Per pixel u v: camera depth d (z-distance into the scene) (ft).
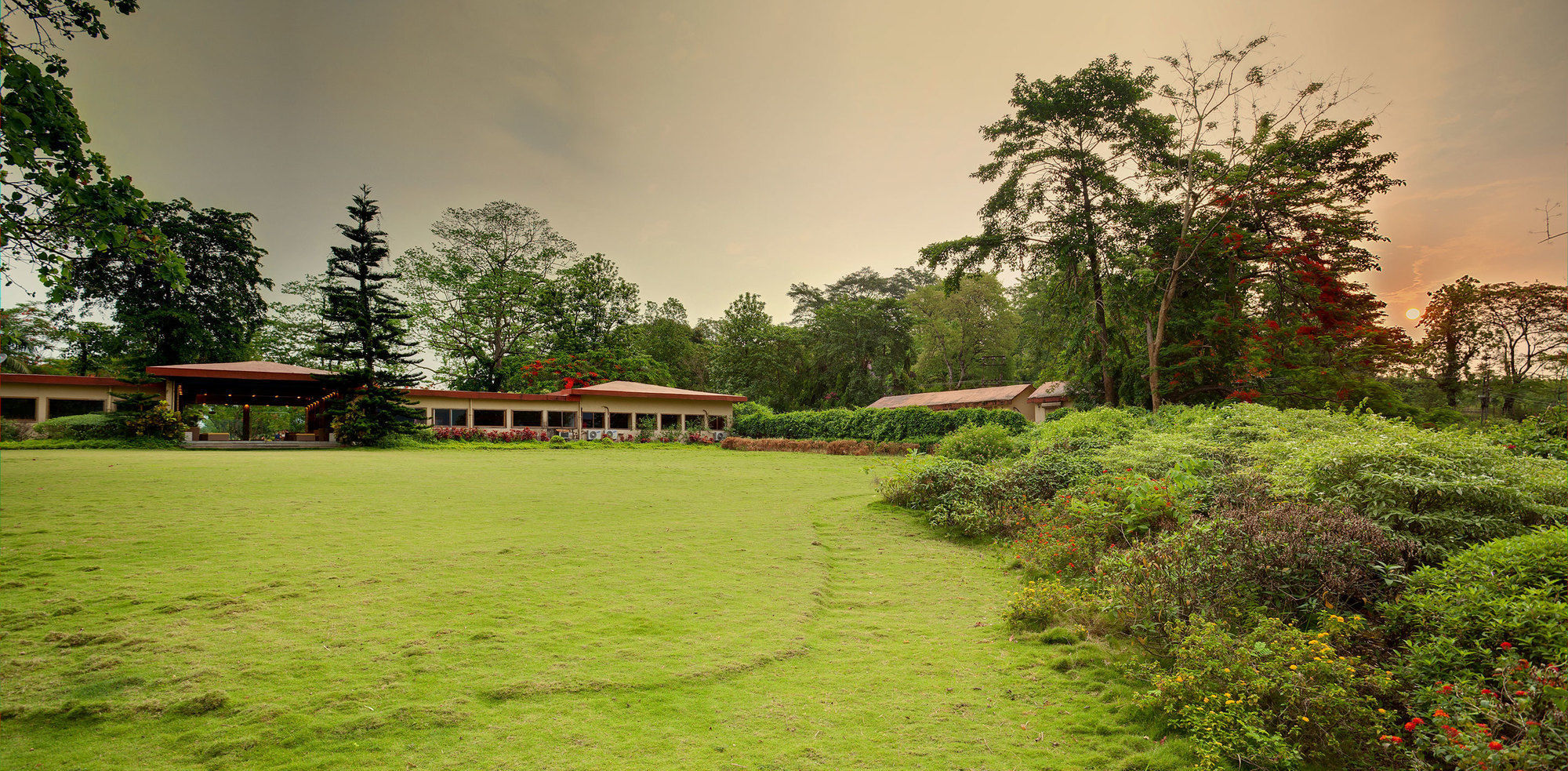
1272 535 16.81
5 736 11.53
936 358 184.34
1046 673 15.24
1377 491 18.45
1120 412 52.95
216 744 11.39
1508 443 29.19
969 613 19.80
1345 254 72.69
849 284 227.40
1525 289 88.63
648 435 107.24
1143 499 24.45
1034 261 87.10
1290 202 73.15
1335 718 11.41
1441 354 96.07
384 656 15.12
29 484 37.29
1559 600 12.42
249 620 17.15
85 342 108.99
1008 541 28.50
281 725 12.07
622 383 117.50
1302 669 12.09
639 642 16.58
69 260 31.27
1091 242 81.97
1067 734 12.44
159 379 85.87
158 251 31.07
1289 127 71.72
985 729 12.62
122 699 12.84
